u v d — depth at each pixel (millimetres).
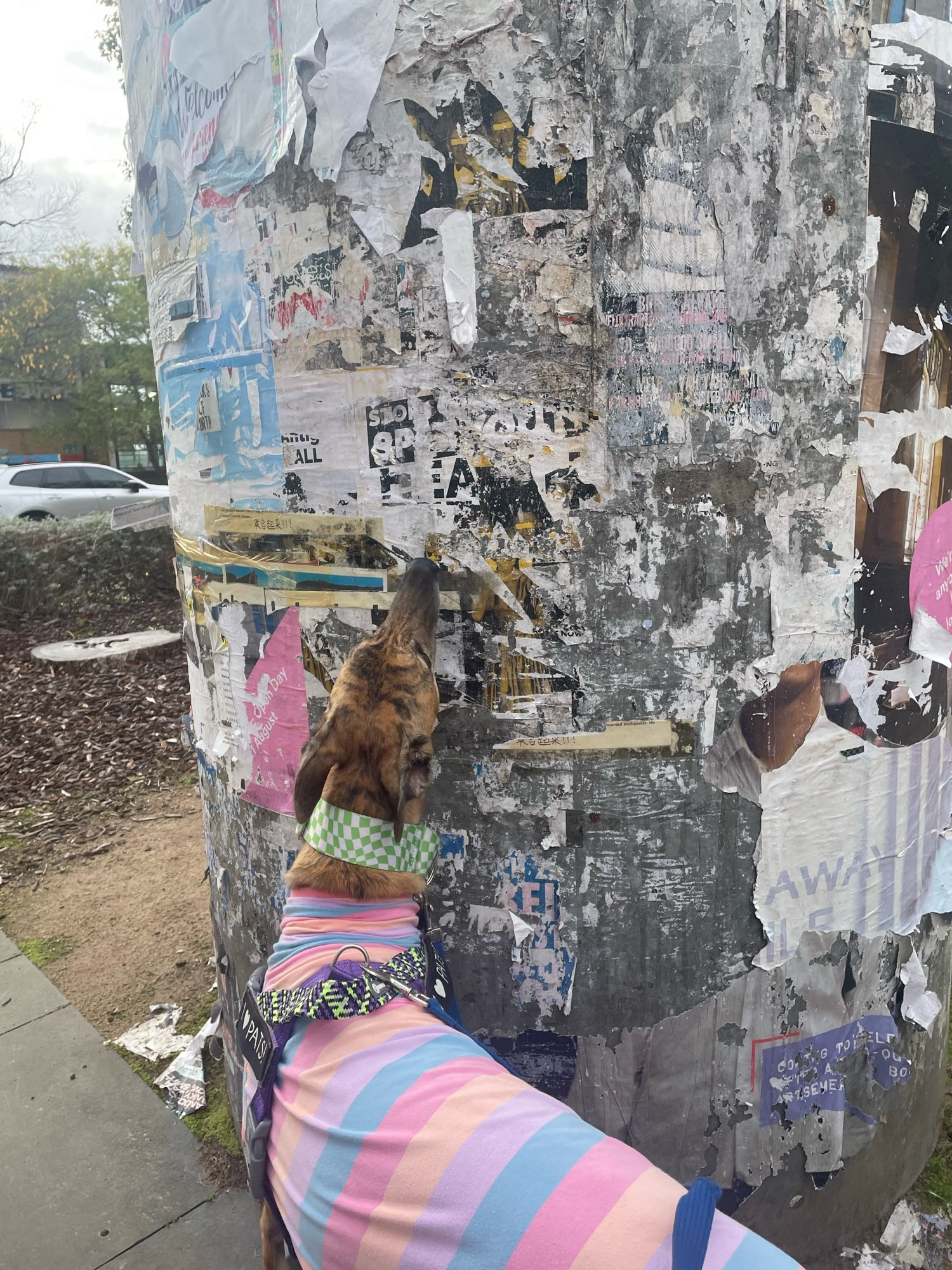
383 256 1884
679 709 1978
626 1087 2121
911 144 1915
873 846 2164
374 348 1935
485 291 1844
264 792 2350
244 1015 1796
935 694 2205
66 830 5477
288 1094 1595
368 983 1624
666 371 1849
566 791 2012
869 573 2037
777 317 1859
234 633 2322
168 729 7141
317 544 2094
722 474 1899
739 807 2029
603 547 1911
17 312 30922
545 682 1974
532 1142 1314
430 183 1826
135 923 4312
